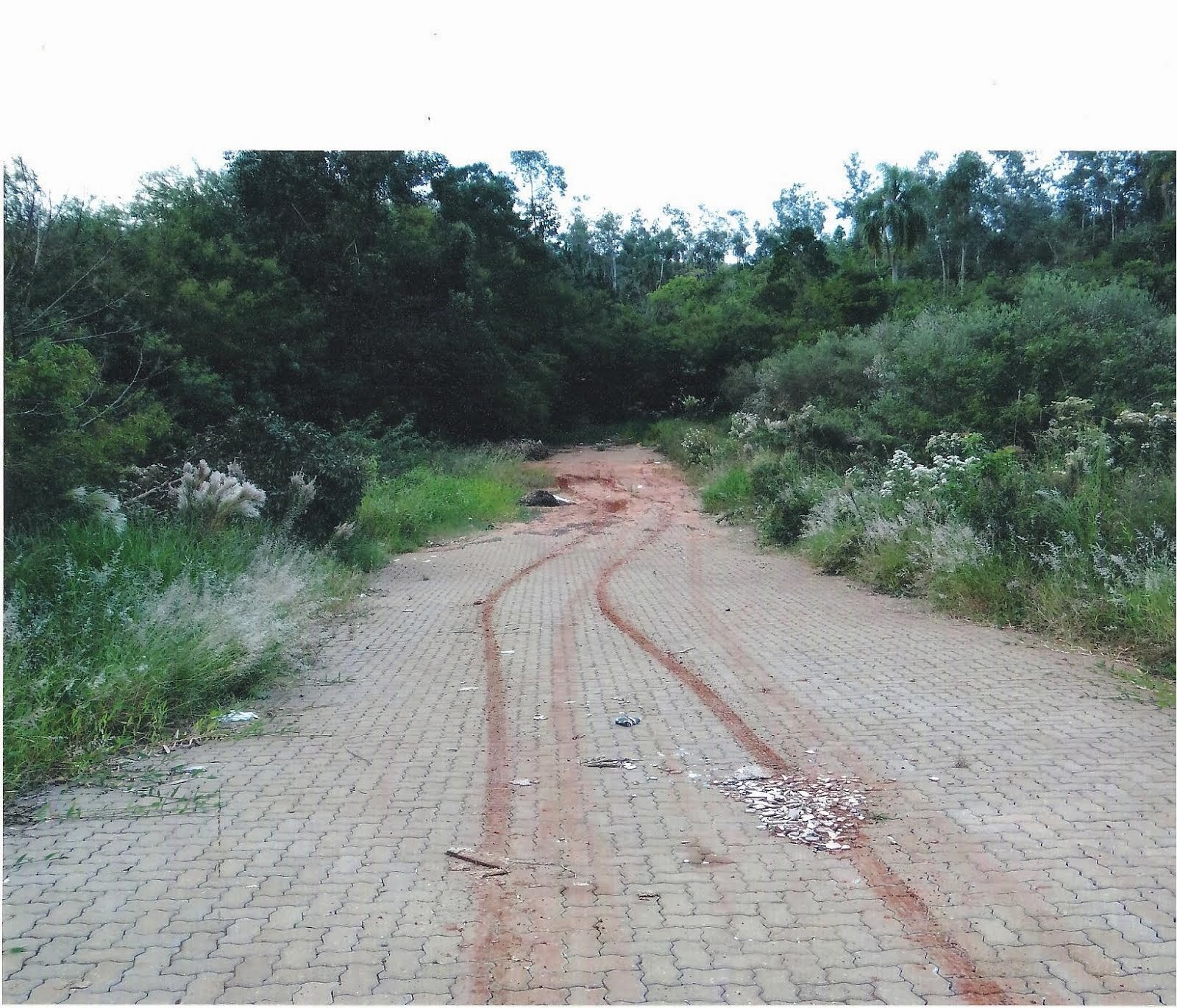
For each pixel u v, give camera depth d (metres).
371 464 16.86
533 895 3.16
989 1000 2.53
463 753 4.64
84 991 2.59
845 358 21.78
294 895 3.16
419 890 3.19
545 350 39.47
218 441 11.71
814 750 4.59
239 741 4.85
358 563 11.34
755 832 3.65
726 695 5.60
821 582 9.62
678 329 44.38
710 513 17.36
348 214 25.94
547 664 6.53
